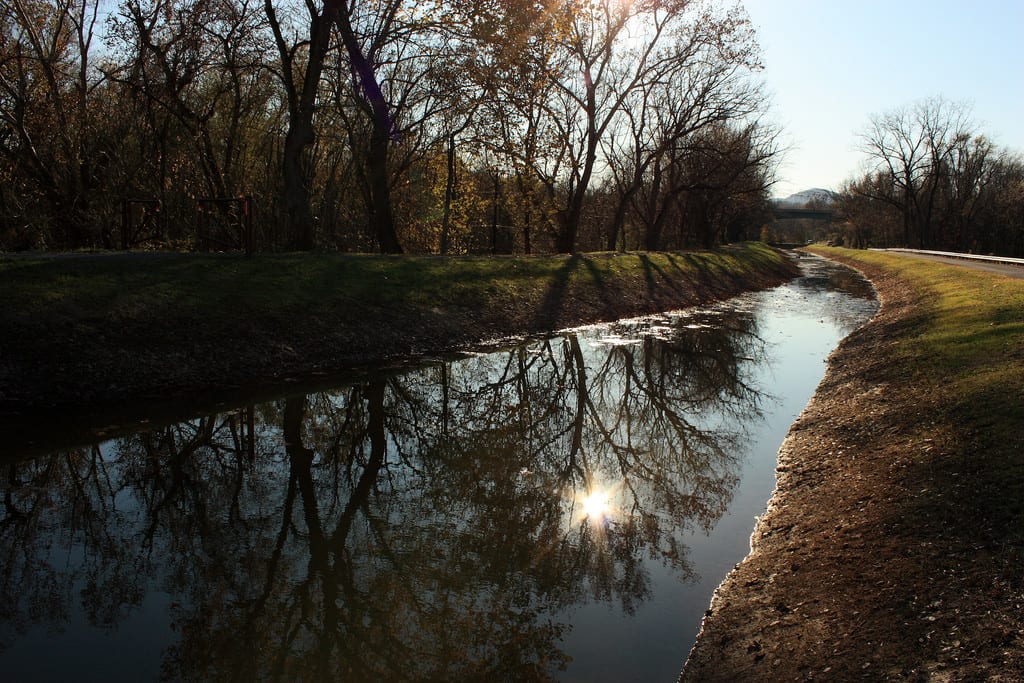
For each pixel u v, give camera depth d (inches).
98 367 376.8
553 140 1023.6
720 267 1382.9
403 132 879.7
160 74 818.8
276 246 873.5
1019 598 155.3
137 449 323.9
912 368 397.7
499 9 737.0
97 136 782.5
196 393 397.4
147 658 175.8
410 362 522.9
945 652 143.3
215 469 311.4
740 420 403.2
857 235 3668.8
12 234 700.7
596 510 277.7
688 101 1460.4
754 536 237.9
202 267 526.0
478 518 271.1
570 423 420.2
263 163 1024.9
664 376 546.9
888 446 280.4
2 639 182.5
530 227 1358.3
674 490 298.4
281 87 929.5
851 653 151.9
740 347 659.4
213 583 216.2
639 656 173.2
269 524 260.8
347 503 283.6
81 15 792.9
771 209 3408.0
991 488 208.2
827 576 189.8
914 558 183.9
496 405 450.3
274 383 433.4
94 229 762.8
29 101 737.6
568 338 688.4
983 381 314.8
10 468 293.9
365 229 1081.4
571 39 1047.6
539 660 173.6
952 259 1658.5
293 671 171.9
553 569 227.3
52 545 237.9
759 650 164.4
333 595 211.3
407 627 194.2
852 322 828.0
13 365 352.5
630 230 2214.6
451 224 1136.8
